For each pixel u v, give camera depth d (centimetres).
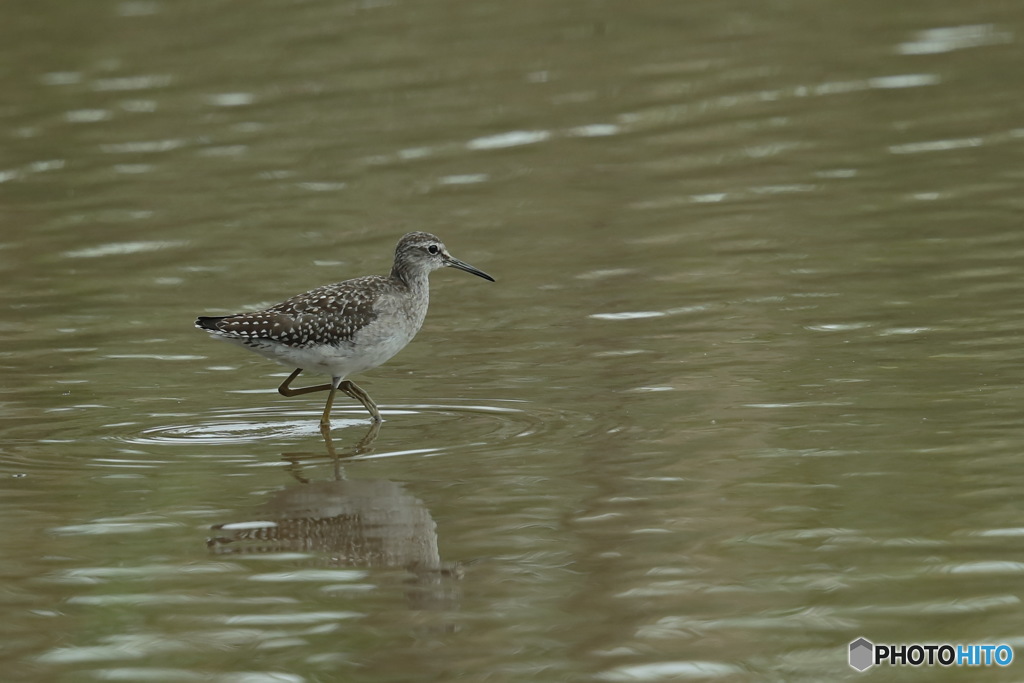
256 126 2502
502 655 965
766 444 1322
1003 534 1106
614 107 2517
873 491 1202
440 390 1543
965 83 2519
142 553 1142
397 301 1490
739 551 1105
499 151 2367
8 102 2633
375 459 1346
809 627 987
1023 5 2923
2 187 2281
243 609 1041
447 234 2055
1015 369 1473
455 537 1155
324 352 1445
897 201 2056
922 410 1381
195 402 1538
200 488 1280
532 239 2022
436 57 2789
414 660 961
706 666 943
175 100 2623
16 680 951
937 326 1617
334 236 2059
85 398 1544
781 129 2381
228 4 3161
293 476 1308
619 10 3055
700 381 1508
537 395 1505
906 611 1000
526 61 2747
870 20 2900
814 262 1861
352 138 2439
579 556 1110
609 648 970
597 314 1745
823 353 1564
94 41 2945
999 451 1269
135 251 2034
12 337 1741
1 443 1406
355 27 2991
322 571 1102
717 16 2975
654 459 1303
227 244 2047
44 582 1091
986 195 2048
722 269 1864
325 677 943
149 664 966
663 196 2153
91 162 2377
